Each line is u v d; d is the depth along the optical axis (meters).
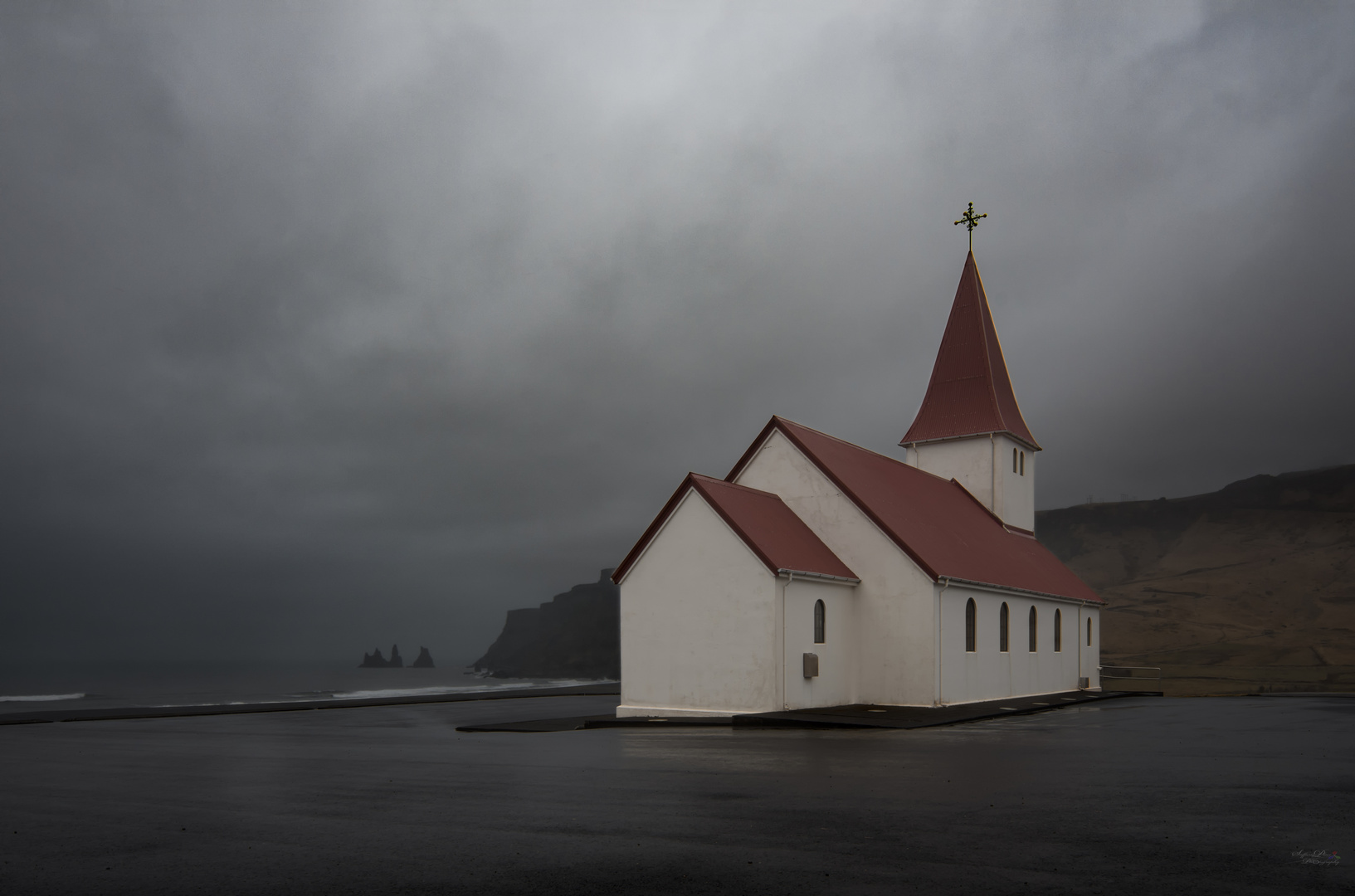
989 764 14.88
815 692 26.88
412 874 7.77
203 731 23.44
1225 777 13.28
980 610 31.27
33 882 7.66
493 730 22.48
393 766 15.06
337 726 24.88
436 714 29.97
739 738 20.14
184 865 8.16
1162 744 18.34
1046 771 14.00
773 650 25.25
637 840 9.00
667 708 26.48
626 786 12.52
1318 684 91.00
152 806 11.20
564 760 15.71
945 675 28.38
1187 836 9.09
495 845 8.79
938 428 41.66
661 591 27.08
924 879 7.51
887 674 28.50
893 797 11.41
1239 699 37.66
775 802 11.05
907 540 28.64
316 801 11.40
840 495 29.83
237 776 13.97
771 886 7.32
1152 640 171.25
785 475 31.06
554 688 46.69
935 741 19.17
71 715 29.03
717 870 7.82
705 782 12.88
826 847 8.65
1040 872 7.73
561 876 7.66
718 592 26.20
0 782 13.52
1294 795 11.67
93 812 10.77
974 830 9.40
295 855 8.48
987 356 41.41
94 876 7.83
